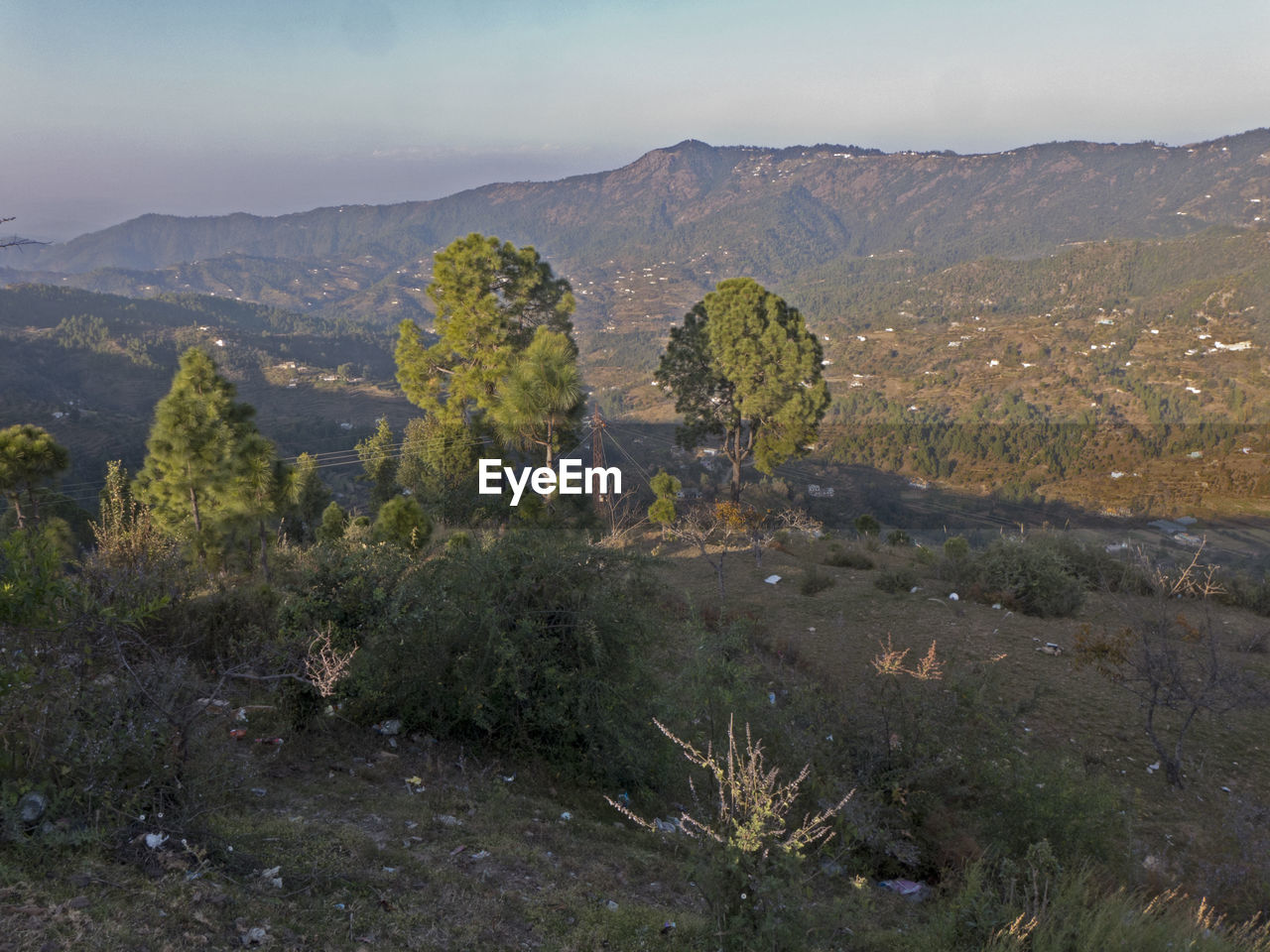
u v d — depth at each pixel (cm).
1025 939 465
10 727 418
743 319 3625
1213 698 995
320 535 2264
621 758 740
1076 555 2025
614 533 2719
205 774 457
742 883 392
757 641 1361
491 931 412
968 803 737
